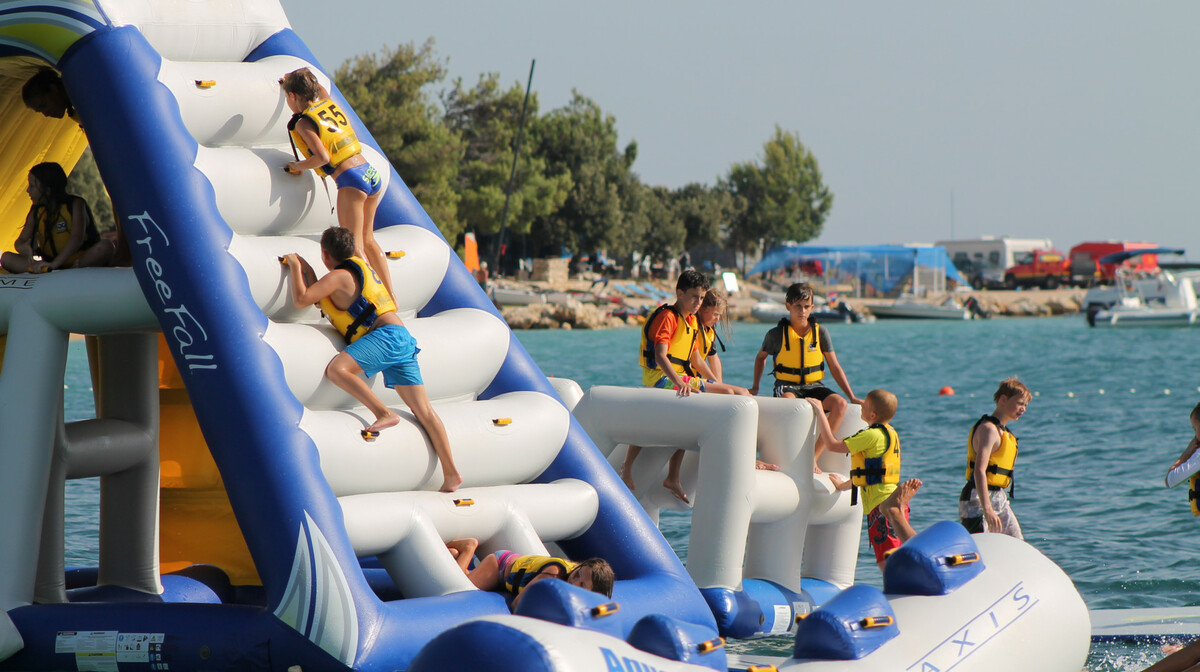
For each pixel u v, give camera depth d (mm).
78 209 24094
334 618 19719
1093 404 84812
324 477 20969
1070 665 19516
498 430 24141
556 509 24281
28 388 22719
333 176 23766
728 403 26547
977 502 30203
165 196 22000
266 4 27078
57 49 23266
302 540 20141
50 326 23000
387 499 21859
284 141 25031
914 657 17344
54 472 23625
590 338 174500
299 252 23188
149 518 26094
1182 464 29641
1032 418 75312
